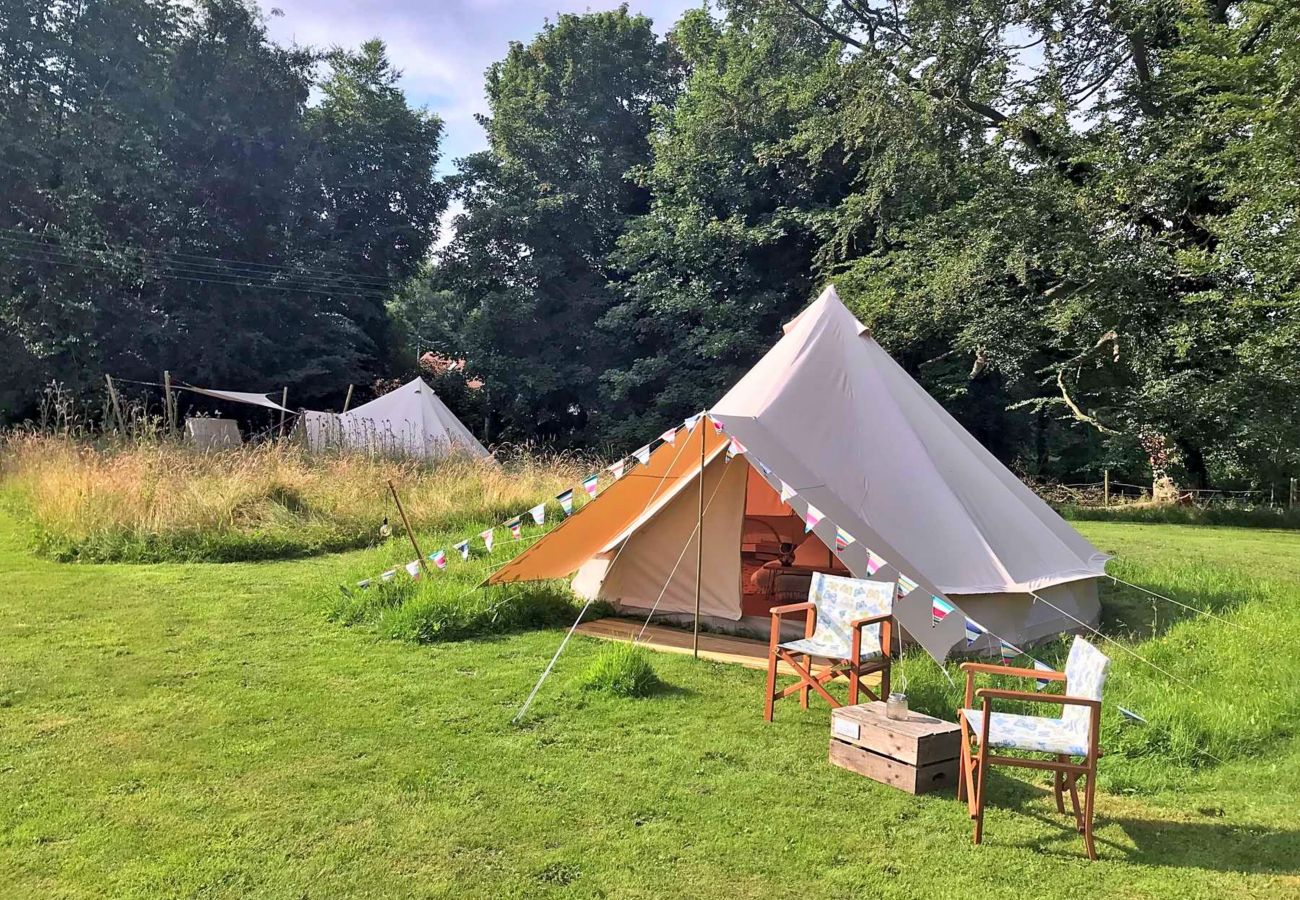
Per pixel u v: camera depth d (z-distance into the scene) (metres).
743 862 3.04
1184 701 4.57
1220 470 21.77
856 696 4.30
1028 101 15.79
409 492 11.38
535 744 4.09
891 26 18.22
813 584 4.84
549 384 25.33
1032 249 15.65
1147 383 15.55
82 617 6.25
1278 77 11.12
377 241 27.23
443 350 28.03
